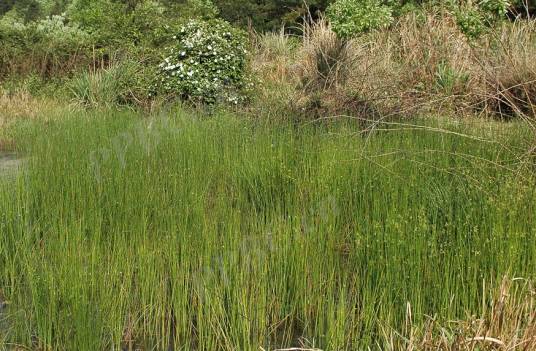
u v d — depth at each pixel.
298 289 3.81
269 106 8.31
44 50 12.83
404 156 5.45
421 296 3.57
